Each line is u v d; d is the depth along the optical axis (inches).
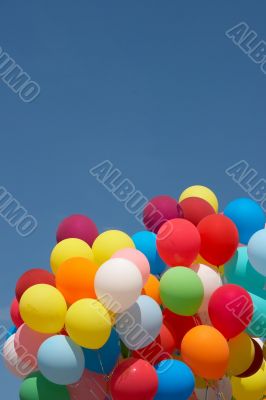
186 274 239.8
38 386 237.8
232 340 247.4
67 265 238.7
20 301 236.5
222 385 249.6
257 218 267.9
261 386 252.2
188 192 289.1
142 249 259.8
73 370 229.5
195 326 245.1
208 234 251.8
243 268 256.2
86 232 269.7
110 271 229.1
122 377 227.3
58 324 234.5
